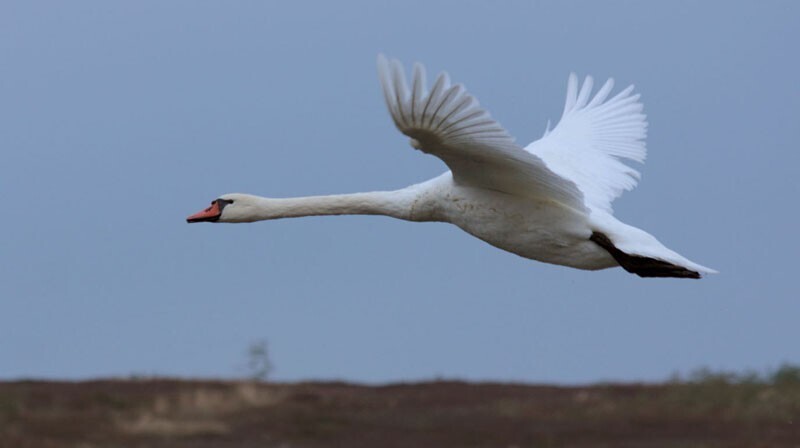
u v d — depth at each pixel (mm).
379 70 13609
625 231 15930
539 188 15602
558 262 16375
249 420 13641
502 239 16359
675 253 15617
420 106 13625
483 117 13609
